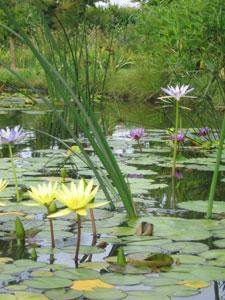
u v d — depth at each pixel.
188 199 3.29
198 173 4.15
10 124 7.43
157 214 2.93
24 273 2.02
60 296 1.81
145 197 3.33
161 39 10.35
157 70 12.07
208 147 5.58
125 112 9.78
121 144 5.73
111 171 2.88
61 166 4.29
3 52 19.22
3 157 4.73
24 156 4.80
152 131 7.05
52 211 2.49
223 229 2.63
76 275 2.00
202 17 9.05
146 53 12.90
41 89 15.40
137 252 2.28
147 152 5.18
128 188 2.94
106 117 8.79
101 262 2.15
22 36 2.80
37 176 3.87
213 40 8.91
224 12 9.16
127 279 1.97
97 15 15.71
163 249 2.32
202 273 2.04
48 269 2.06
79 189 2.22
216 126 5.82
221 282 1.97
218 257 2.21
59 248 2.33
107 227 2.67
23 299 1.77
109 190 3.36
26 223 2.73
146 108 10.76
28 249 2.32
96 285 1.91
